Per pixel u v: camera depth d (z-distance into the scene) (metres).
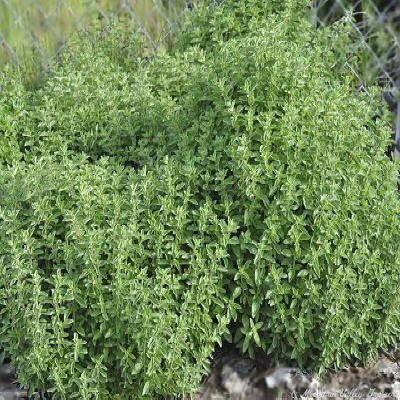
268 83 1.50
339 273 1.47
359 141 1.54
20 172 1.54
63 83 1.77
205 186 1.50
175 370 1.43
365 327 1.53
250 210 1.48
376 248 1.54
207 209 1.46
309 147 1.49
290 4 1.83
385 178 1.56
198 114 1.60
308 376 1.54
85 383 1.40
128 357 1.42
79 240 1.43
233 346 1.58
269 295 1.46
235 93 1.53
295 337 1.49
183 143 1.55
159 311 1.41
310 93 1.54
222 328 1.44
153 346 1.40
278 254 1.49
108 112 1.72
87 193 1.45
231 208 1.49
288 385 1.52
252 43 1.55
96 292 1.42
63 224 1.49
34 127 1.73
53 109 1.71
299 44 1.76
